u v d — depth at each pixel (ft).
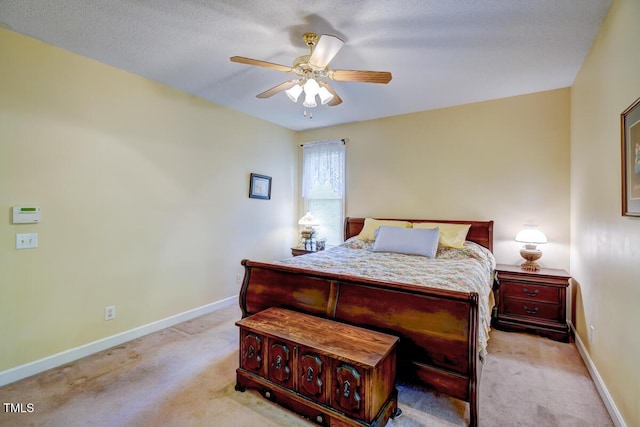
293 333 6.14
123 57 8.34
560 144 10.52
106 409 6.11
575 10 6.27
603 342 6.59
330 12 6.36
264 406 6.22
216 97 11.33
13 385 6.90
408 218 13.17
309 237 14.56
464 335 5.48
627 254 5.35
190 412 6.04
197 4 6.15
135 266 9.46
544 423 5.78
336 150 14.85
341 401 5.39
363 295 6.62
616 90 5.93
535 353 8.56
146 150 9.71
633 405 5.02
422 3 6.06
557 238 10.57
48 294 7.67
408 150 13.20
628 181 5.26
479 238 11.44
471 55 8.13
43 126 7.56
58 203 7.84
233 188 12.69
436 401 6.44
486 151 11.68
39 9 6.27
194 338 9.39
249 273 8.52
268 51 8.03
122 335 9.11
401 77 9.53
